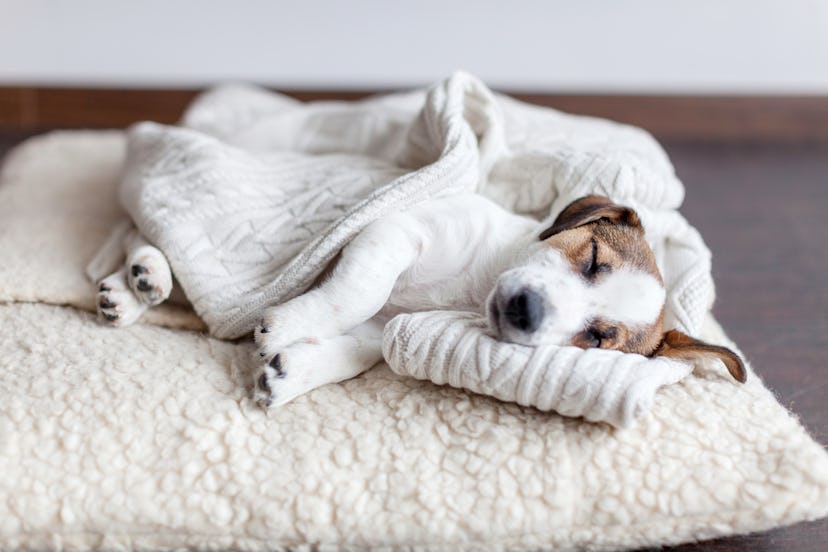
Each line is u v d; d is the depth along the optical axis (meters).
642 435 0.77
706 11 1.53
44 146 1.26
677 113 1.61
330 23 1.49
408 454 0.76
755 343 1.06
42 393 0.78
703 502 0.75
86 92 1.50
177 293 0.90
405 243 0.82
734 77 1.60
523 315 0.75
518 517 0.74
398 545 0.74
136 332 0.87
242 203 0.89
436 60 1.54
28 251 0.96
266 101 1.17
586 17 1.52
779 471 0.76
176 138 0.94
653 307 0.80
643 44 1.55
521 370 0.75
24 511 0.73
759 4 1.53
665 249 0.91
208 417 0.77
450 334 0.77
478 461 0.76
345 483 0.75
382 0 1.47
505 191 0.95
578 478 0.75
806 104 1.62
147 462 0.75
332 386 0.81
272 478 0.75
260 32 1.49
